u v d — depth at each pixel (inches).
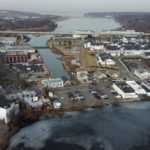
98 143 3892.7
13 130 4055.1
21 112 4557.1
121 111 5064.0
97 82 6692.9
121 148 3784.5
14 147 3671.3
